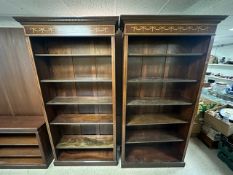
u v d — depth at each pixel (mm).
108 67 1686
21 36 1586
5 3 1586
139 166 1788
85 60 1653
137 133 1895
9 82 1749
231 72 4680
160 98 1750
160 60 1652
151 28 1248
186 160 1883
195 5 1662
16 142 1720
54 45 1588
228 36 3719
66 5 1635
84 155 1896
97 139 1937
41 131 1673
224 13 1913
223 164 1812
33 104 1851
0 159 1826
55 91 1765
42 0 1518
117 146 2066
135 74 1710
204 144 2195
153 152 1944
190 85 1584
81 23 1246
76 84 1749
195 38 1483
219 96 3410
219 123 1840
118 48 1612
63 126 1960
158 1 1534
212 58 5184
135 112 1898
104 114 1889
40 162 1783
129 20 1211
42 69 1509
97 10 1827
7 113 1880
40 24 1241
